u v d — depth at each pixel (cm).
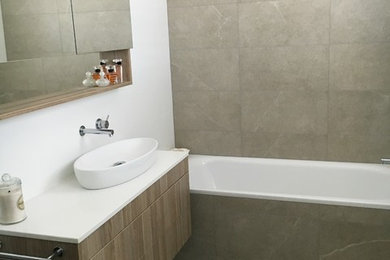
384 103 316
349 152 333
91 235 167
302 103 335
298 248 275
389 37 304
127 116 288
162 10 342
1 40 181
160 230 228
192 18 346
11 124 189
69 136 227
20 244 168
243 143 358
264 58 336
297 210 269
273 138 349
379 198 319
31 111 187
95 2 241
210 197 285
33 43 200
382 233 256
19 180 175
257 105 347
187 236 271
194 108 364
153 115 330
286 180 345
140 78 306
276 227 276
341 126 329
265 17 328
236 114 354
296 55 327
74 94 220
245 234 284
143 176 221
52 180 215
